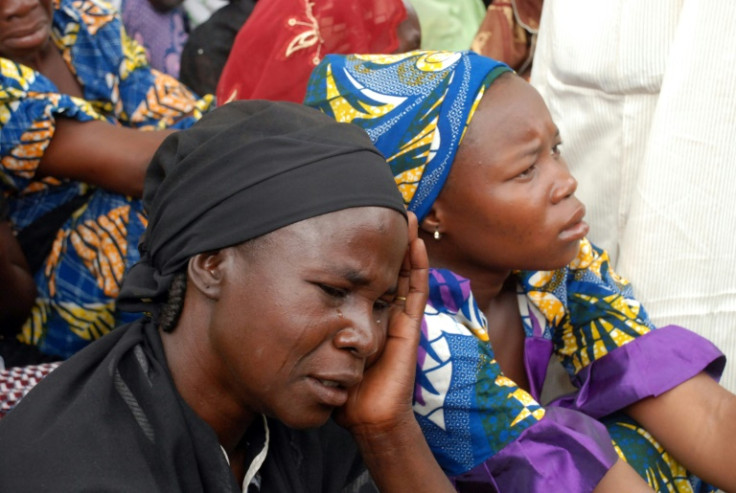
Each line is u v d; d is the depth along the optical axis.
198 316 1.22
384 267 1.18
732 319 1.97
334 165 1.17
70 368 1.24
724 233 1.93
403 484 1.38
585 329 1.84
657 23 1.96
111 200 2.21
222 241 1.16
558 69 2.17
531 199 1.57
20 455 1.13
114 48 2.48
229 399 1.25
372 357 1.34
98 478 1.09
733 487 1.73
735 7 1.83
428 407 1.56
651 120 2.03
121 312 2.18
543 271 1.80
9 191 2.16
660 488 1.79
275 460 1.38
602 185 2.15
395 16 2.44
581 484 1.51
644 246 1.96
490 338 1.83
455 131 1.55
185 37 3.32
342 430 1.54
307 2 2.37
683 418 1.74
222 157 1.18
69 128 2.13
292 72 2.35
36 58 2.34
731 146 1.89
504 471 1.53
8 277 2.00
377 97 1.62
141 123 2.53
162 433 1.17
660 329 1.82
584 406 1.82
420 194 1.60
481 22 3.03
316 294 1.15
